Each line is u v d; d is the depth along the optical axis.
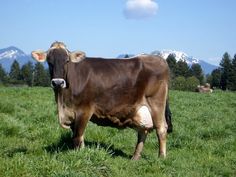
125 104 10.70
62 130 12.84
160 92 10.98
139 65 10.86
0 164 8.35
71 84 10.08
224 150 11.83
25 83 119.12
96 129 13.39
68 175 7.89
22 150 10.73
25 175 8.06
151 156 10.99
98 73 10.44
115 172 9.06
